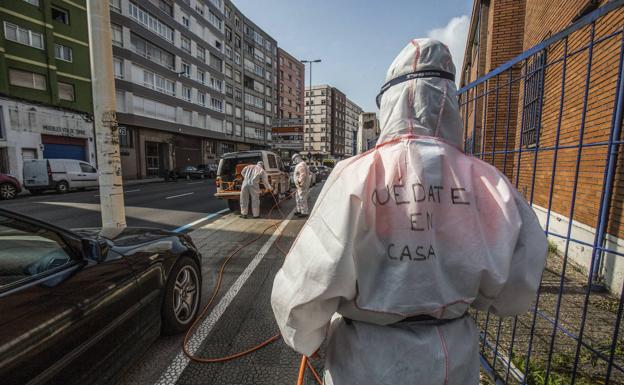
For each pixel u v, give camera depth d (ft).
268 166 31.63
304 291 2.69
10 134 58.80
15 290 4.64
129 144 87.35
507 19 22.72
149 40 89.81
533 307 9.45
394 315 2.70
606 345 7.48
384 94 3.37
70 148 70.23
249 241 18.67
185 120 107.55
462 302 2.72
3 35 58.03
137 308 6.67
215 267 14.06
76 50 70.85
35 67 63.10
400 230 2.71
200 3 115.24
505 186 2.89
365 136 38.75
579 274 11.80
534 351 7.38
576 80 13.08
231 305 10.24
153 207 33.30
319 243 2.70
